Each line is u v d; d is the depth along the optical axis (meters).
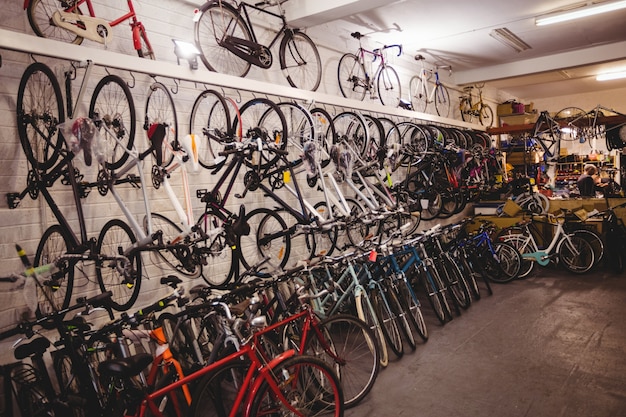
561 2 5.30
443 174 6.93
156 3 3.84
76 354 2.34
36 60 3.07
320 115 5.07
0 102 2.89
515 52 7.54
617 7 5.38
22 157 2.99
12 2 2.97
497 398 3.00
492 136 10.38
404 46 7.04
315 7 4.58
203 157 4.14
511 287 5.85
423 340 4.06
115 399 2.29
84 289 3.30
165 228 3.79
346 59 6.10
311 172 4.30
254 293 3.22
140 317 2.51
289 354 2.38
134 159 3.10
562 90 11.74
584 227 6.60
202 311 2.84
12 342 2.79
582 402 2.89
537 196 7.64
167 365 2.38
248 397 2.28
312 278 3.57
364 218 4.68
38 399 2.52
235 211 4.43
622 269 6.27
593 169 8.20
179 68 3.56
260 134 3.92
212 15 4.24
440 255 5.02
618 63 8.70
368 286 3.80
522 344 3.89
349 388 3.20
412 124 6.40
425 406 2.95
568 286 5.70
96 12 3.43
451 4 5.28
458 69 8.77
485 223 6.48
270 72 4.92
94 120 3.06
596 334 4.02
